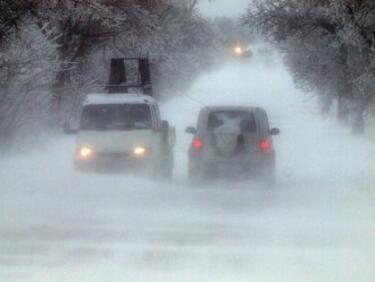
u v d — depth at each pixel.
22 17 69.06
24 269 26.27
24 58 69.44
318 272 26.02
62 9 74.81
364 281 24.83
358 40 79.69
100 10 82.62
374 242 31.48
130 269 26.38
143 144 51.16
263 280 24.89
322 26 91.62
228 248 30.23
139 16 96.12
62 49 88.62
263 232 33.91
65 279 24.81
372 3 76.69
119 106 53.28
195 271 26.11
